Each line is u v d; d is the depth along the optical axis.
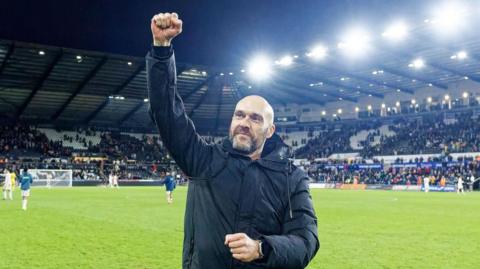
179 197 34.03
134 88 61.47
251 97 3.24
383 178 60.22
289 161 3.25
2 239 12.37
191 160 3.12
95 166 68.69
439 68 53.84
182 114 3.12
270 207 3.04
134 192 42.09
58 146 72.12
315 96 75.62
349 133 77.81
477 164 54.59
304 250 2.90
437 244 11.98
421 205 26.72
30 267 8.84
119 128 79.88
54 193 39.16
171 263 9.27
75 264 9.14
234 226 2.98
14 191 42.16
